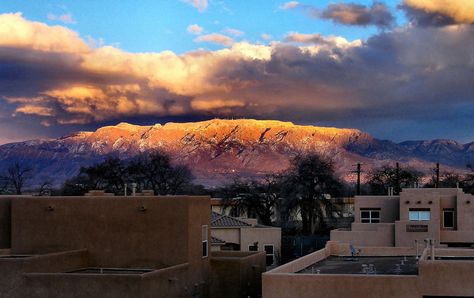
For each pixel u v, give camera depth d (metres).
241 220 78.56
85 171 123.31
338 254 45.66
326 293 31.78
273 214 117.50
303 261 38.19
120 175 124.56
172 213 41.66
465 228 61.56
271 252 75.94
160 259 41.62
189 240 41.75
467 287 31.03
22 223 43.16
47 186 164.12
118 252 42.03
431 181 162.38
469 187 131.88
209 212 45.81
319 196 106.00
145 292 35.78
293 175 108.94
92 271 41.31
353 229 61.47
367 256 45.31
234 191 118.56
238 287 46.94
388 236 59.31
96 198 42.50
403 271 36.78
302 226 106.50
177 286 39.72
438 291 31.20
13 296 36.78
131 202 42.12
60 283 36.22
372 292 31.53
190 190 147.12
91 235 42.41
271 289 32.12
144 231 41.91
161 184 130.62
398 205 65.50
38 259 38.00
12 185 151.00
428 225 58.50
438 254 39.38
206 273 45.31
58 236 42.72
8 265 37.06
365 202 66.19
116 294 35.59
